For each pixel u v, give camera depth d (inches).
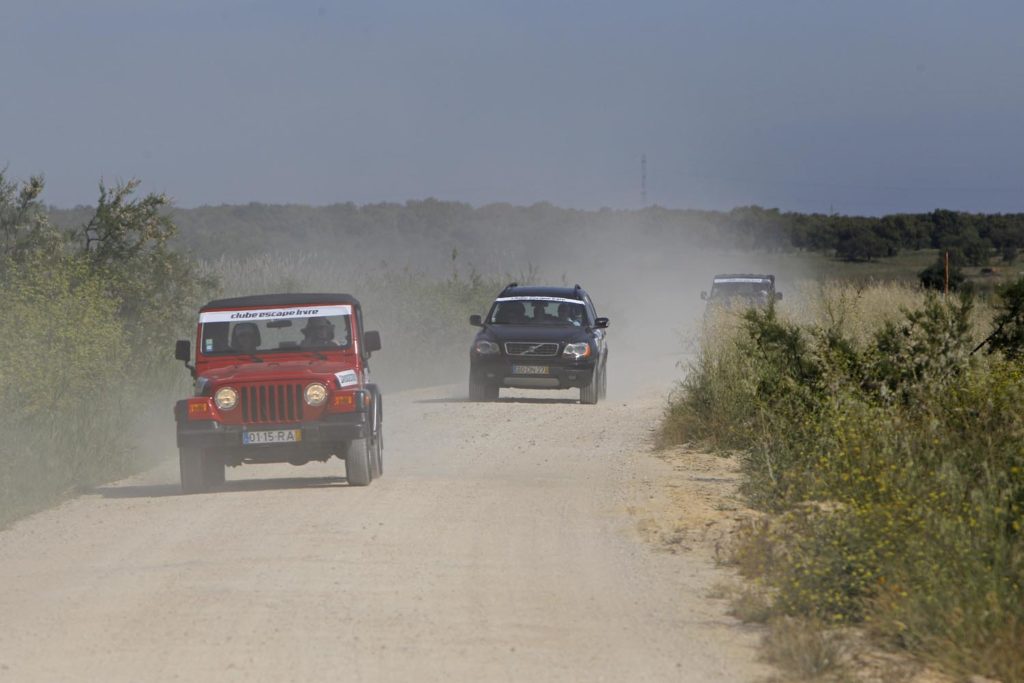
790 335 1594.5
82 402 1653.5
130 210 2241.6
